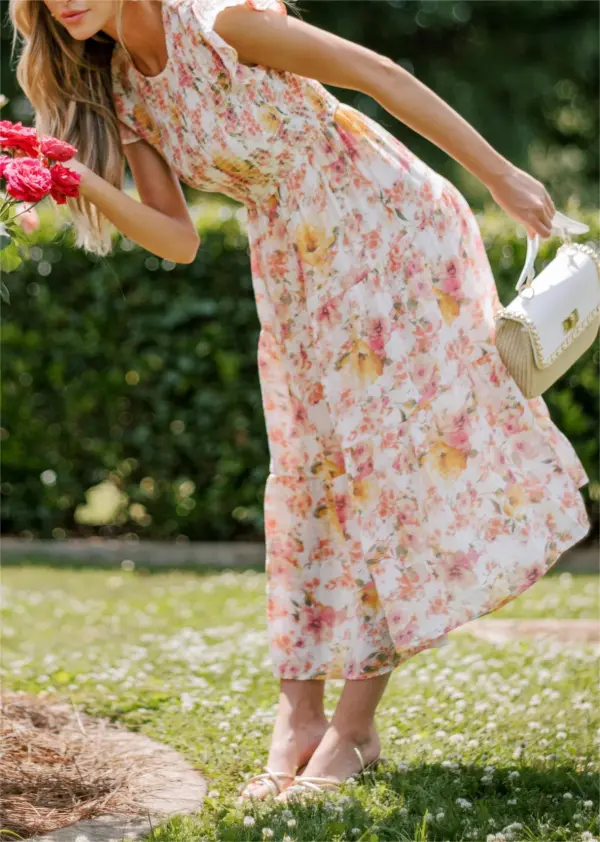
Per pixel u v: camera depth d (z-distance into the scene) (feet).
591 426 34.99
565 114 78.07
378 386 14.08
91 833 12.39
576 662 20.17
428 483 14.06
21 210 14.94
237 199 14.83
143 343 36.29
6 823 12.55
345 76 13.82
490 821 12.21
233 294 35.96
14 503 37.19
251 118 13.80
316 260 14.20
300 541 15.12
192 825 12.28
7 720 16.42
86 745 15.70
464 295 14.60
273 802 13.12
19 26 14.82
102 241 15.49
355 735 14.28
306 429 14.79
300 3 71.05
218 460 36.42
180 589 29.86
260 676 19.79
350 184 14.23
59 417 36.70
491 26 74.13
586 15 74.49
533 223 14.34
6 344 36.42
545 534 14.43
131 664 20.72
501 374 14.65
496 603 13.99
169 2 13.76
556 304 14.46
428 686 18.90
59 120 14.99
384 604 13.85
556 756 14.79
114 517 37.40
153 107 14.51
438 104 14.07
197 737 16.17
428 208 14.46
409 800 13.00
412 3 72.18
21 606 26.84
